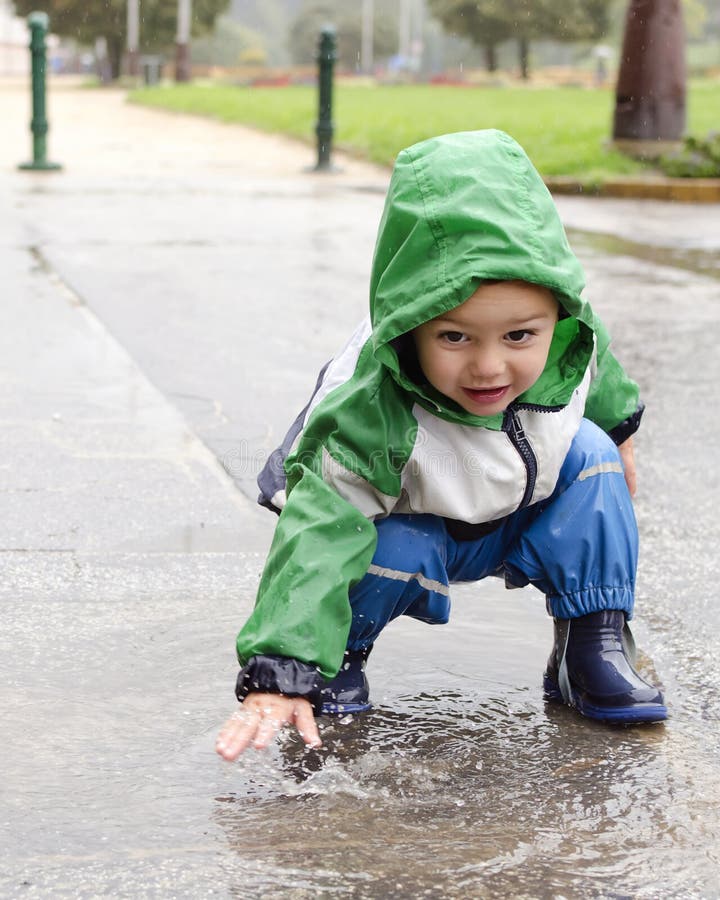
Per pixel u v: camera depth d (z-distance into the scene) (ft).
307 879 6.37
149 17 199.82
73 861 6.49
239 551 11.05
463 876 6.42
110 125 72.28
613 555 8.23
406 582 7.93
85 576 10.42
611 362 8.79
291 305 22.02
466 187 7.08
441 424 7.68
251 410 15.47
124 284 23.47
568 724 8.19
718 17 346.13
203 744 7.75
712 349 19.67
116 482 12.69
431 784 7.36
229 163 50.37
